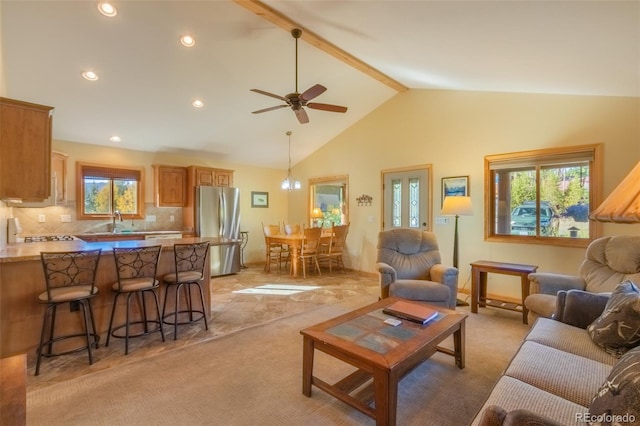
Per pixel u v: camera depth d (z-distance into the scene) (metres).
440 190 4.96
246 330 3.20
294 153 7.01
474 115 4.60
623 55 2.32
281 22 3.29
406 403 1.99
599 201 3.58
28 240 4.00
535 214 4.14
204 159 6.54
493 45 2.72
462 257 4.72
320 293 4.64
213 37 3.51
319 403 1.99
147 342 2.92
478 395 2.08
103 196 5.44
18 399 1.23
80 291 2.55
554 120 3.91
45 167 2.63
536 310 2.76
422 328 2.10
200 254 3.56
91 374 2.34
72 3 2.87
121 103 4.37
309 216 7.26
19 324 2.54
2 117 2.45
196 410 1.92
